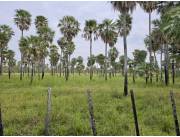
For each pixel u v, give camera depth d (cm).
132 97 955
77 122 1159
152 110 1442
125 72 2159
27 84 3794
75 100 1769
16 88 3038
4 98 1928
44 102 1689
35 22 5547
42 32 5353
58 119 1229
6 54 5906
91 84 3691
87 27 5262
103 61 8650
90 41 5306
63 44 6425
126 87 2120
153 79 4875
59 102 1694
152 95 1964
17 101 1775
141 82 4144
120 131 1069
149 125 1191
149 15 3809
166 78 3509
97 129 1075
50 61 8119
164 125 1157
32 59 4741
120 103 1662
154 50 4572
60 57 7806
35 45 4628
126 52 2280
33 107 1545
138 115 1345
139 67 4178
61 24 4972
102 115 1313
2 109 1449
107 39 4972
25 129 1086
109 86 3159
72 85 3506
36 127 1108
